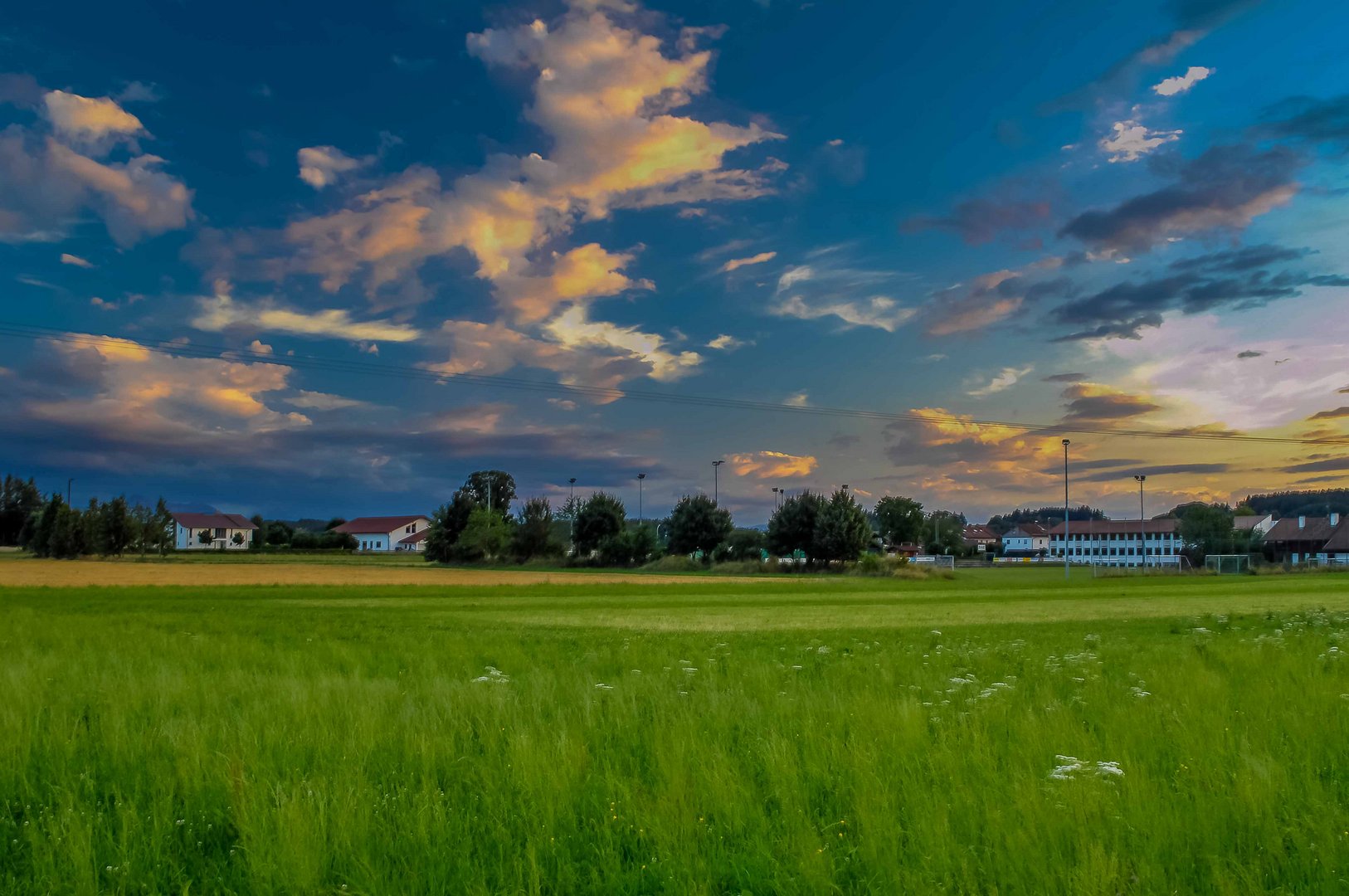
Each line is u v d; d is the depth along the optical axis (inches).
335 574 3735.2
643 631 1224.8
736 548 4783.5
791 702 443.5
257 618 1464.1
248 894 216.5
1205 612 1604.3
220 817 260.4
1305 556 6230.3
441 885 212.7
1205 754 313.1
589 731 370.3
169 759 322.0
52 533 5629.9
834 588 2731.3
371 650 891.4
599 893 215.9
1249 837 233.6
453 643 956.0
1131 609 1726.1
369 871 216.5
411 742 342.0
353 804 254.8
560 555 5177.2
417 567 4660.4
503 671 714.2
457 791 286.7
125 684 511.2
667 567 4505.4
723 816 258.8
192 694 482.6
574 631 1237.1
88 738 363.9
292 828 230.5
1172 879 212.8
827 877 213.8
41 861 225.1
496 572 4042.8
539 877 216.4
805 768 307.3
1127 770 285.9
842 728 369.7
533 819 251.9
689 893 208.4
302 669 663.1
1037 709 431.2
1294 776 283.7
